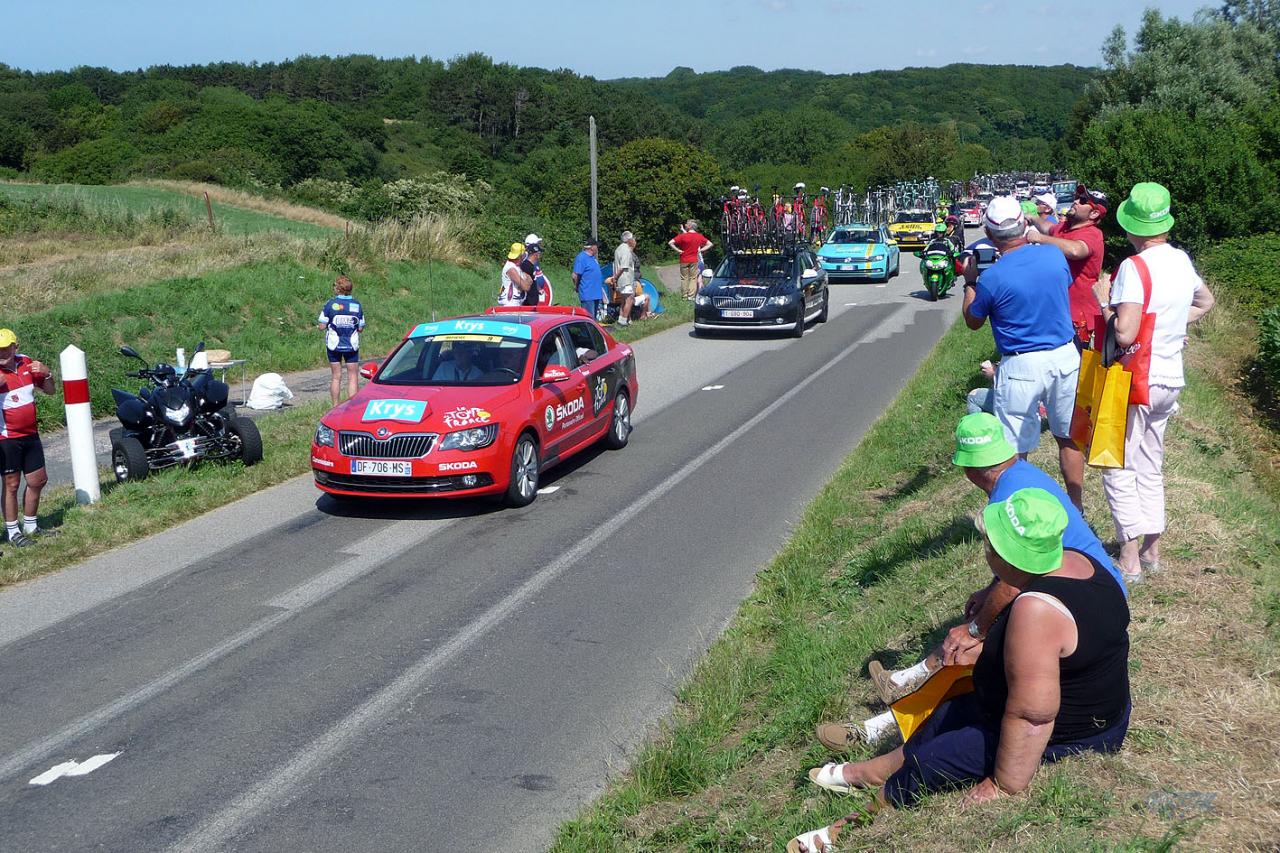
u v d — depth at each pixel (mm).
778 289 21125
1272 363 15328
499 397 10008
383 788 5117
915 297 27828
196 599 7621
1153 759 4035
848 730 4816
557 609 7387
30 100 112312
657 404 15016
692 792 5062
